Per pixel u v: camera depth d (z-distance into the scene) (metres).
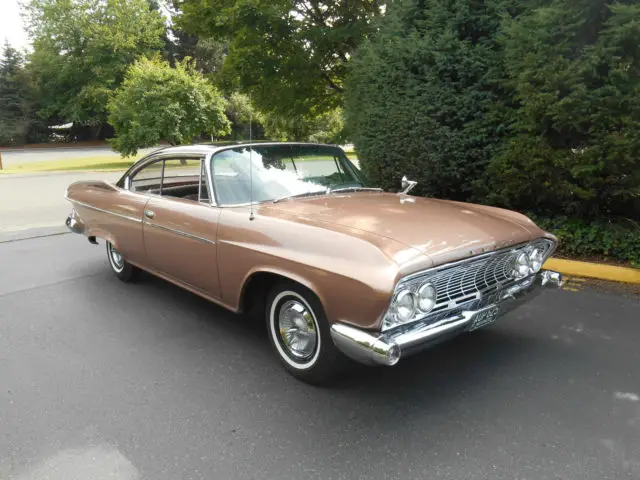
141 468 2.47
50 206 11.76
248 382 3.28
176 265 4.09
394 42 6.86
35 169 24.42
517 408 2.89
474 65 6.14
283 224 3.14
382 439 2.64
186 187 4.20
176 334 4.07
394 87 6.71
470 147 6.33
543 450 2.52
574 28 5.25
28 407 3.03
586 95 5.04
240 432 2.74
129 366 3.54
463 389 3.12
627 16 4.83
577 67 5.16
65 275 5.82
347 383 3.22
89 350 3.81
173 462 2.51
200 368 3.49
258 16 8.69
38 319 4.45
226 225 3.47
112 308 4.69
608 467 2.38
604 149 5.05
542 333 3.90
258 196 3.68
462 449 2.54
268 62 9.23
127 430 2.78
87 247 7.32
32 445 2.67
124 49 45.19
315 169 4.12
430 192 6.88
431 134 6.36
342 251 2.74
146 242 4.44
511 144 5.82
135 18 45.00
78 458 2.55
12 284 5.50
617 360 3.43
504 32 5.92
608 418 2.77
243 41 9.12
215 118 25.39
